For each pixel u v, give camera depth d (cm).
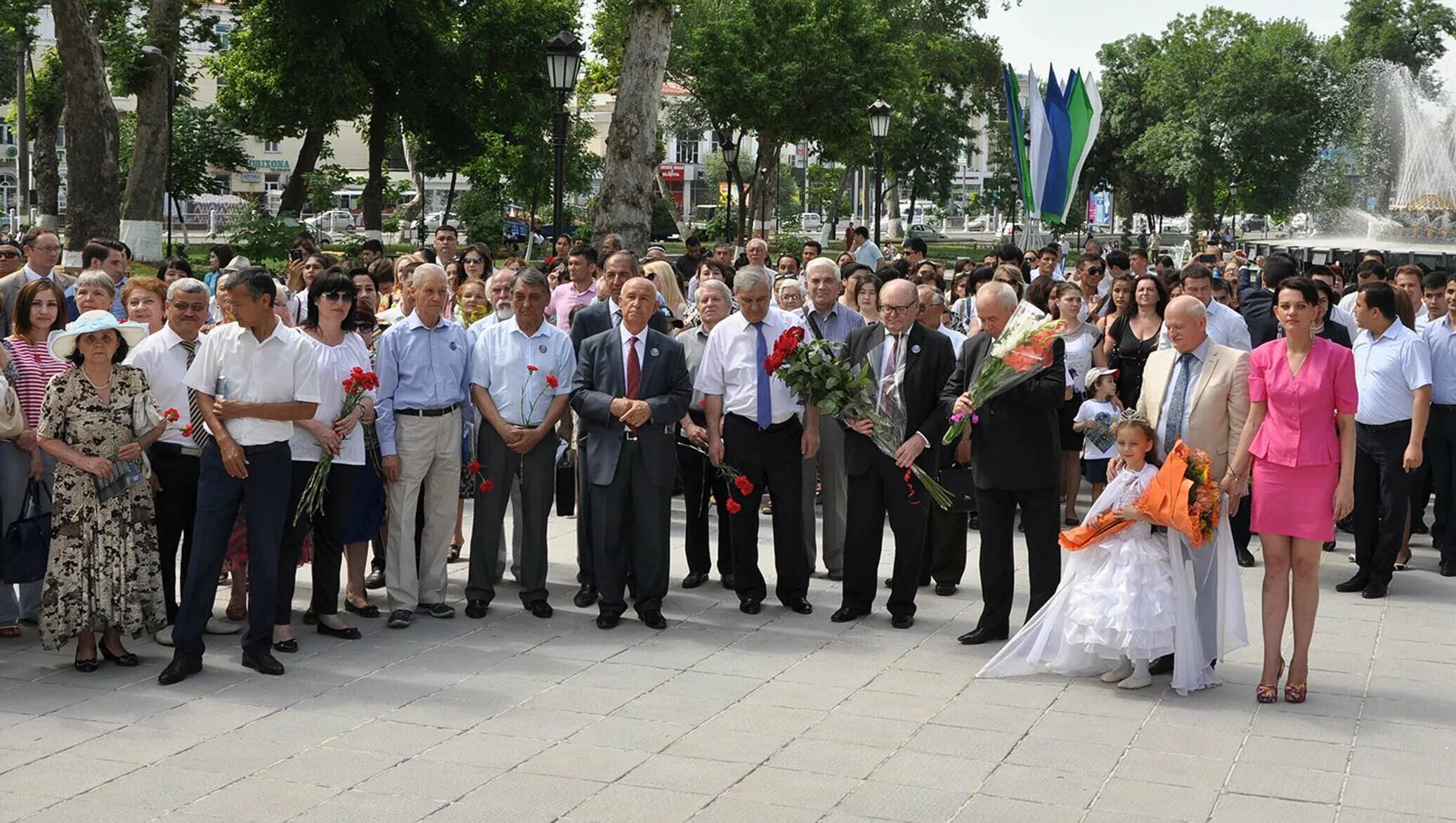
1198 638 712
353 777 579
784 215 7356
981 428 798
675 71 4497
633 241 2116
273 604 737
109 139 2634
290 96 3841
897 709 679
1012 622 851
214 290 1534
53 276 1094
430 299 834
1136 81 6888
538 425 845
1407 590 962
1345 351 684
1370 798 565
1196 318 717
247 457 722
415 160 5403
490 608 880
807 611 877
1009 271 1238
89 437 720
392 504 828
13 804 545
